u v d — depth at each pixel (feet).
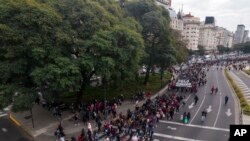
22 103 87.66
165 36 165.78
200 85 192.44
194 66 317.01
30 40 87.20
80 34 103.60
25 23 87.86
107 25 110.73
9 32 85.40
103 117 107.24
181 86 163.32
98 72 99.81
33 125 96.63
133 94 147.33
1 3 92.12
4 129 95.86
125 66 113.60
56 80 87.61
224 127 99.76
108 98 133.59
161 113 107.96
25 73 94.12
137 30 143.02
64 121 103.50
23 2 91.91
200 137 89.45
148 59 165.89
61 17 99.35
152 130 88.38
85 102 122.42
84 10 105.81
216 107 129.08
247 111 115.96
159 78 207.62
